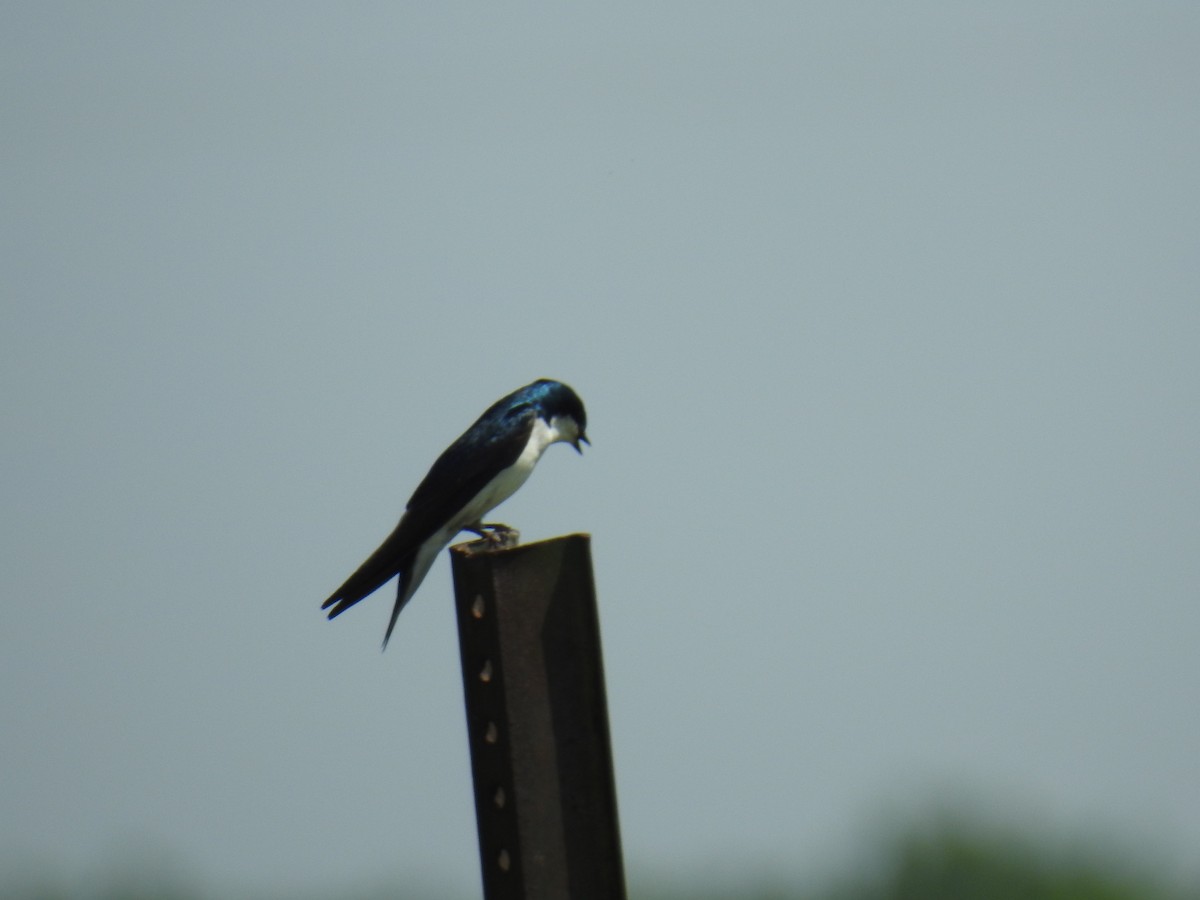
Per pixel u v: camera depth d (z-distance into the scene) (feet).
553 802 30.30
